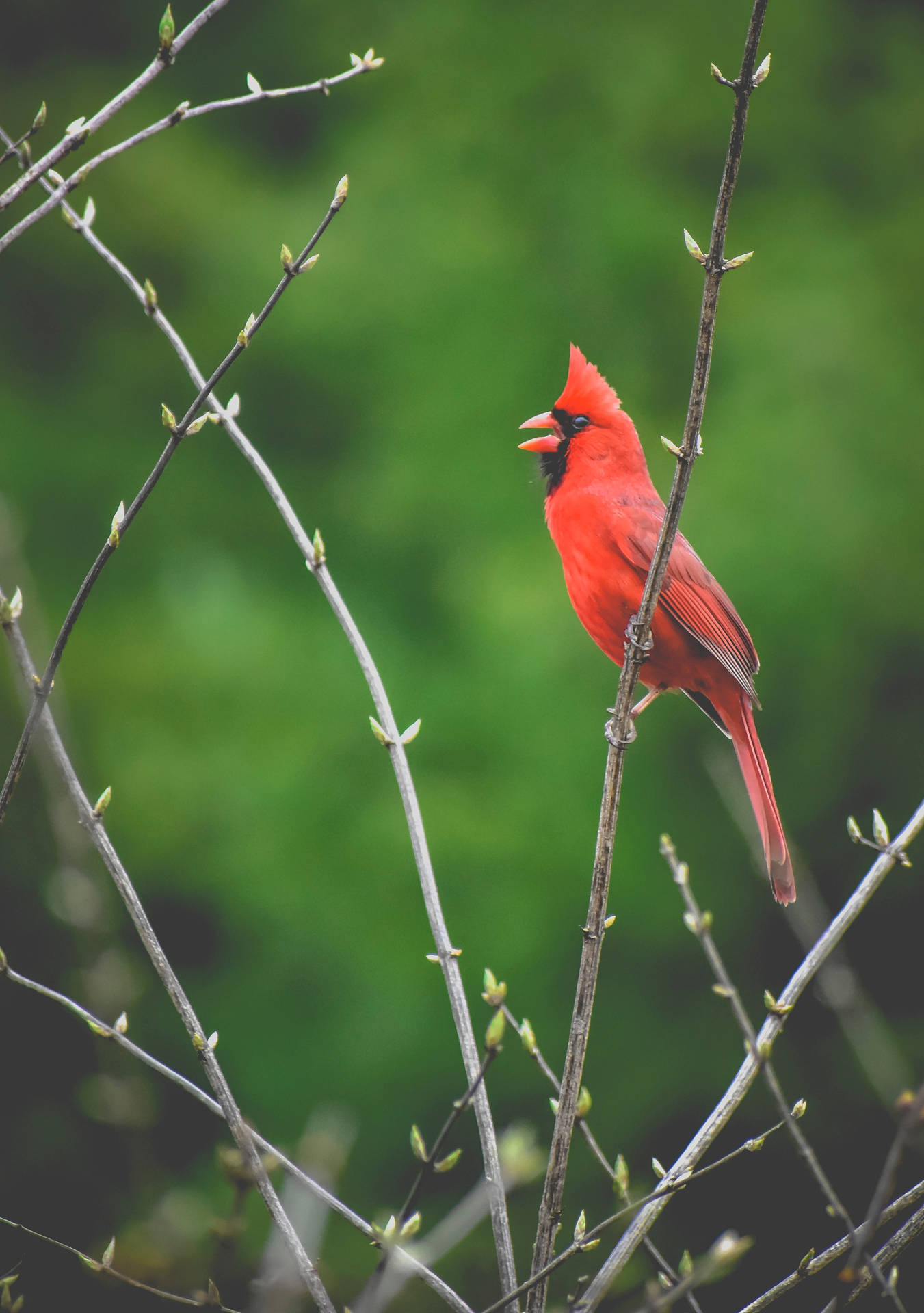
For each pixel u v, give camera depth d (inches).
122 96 140.1
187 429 138.9
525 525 492.7
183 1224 171.0
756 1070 145.3
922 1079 490.0
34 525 505.4
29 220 137.3
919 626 472.4
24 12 572.1
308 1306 275.9
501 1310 136.8
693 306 521.7
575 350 264.5
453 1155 118.9
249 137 571.2
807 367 499.8
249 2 586.6
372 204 540.1
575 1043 146.6
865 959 507.5
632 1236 139.6
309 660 483.2
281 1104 448.1
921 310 524.4
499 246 527.8
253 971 459.2
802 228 540.1
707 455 489.7
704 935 150.1
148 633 486.0
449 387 510.3
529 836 459.2
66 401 526.3
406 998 453.7
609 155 544.1
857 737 481.4
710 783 477.4
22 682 189.6
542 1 577.9
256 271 529.3
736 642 251.1
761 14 132.3
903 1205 134.5
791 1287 134.0
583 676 468.8
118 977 183.8
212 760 462.0
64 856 186.7
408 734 162.2
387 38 576.7
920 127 562.6
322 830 458.0
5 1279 131.9
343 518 509.0
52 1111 431.8
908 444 490.3
